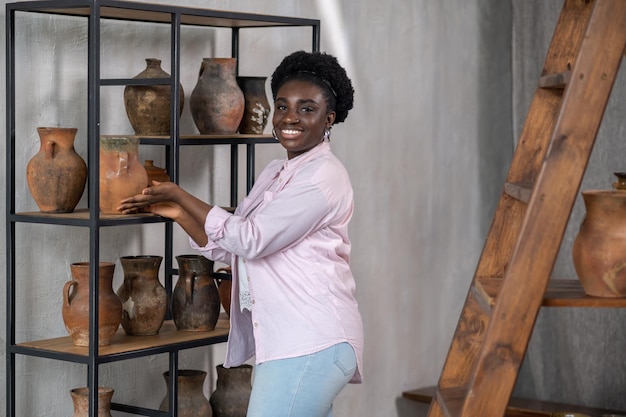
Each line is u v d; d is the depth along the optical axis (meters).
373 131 4.66
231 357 3.09
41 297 3.41
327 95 2.95
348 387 4.64
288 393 2.81
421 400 4.82
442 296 5.10
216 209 2.89
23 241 3.35
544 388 5.04
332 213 2.88
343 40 4.47
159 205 3.06
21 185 3.33
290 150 2.97
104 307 2.99
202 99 3.38
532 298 2.27
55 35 3.39
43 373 3.43
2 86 3.26
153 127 3.31
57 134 3.00
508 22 5.30
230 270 3.49
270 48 4.11
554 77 2.45
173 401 3.22
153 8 3.04
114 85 3.27
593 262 2.30
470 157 5.18
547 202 2.25
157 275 3.24
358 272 4.64
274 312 2.86
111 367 3.62
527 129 2.65
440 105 5.00
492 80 5.25
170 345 3.11
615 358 4.69
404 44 4.78
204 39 3.84
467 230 5.20
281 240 2.83
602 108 2.23
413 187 4.89
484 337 2.29
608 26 2.22
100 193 2.98
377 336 4.77
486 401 2.27
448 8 5.01
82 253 3.53
